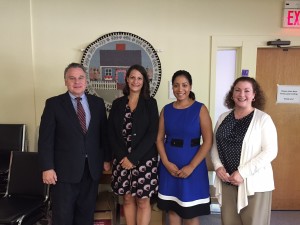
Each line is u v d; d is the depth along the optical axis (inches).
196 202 71.2
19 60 99.7
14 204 75.8
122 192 73.2
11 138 97.8
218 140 66.9
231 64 104.6
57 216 70.6
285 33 100.3
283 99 105.8
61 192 69.7
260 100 66.2
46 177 67.4
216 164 66.7
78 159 68.9
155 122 73.8
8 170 88.7
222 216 68.1
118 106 75.2
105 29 99.2
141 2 98.4
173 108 75.5
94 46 98.7
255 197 61.7
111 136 73.7
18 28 98.3
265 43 100.4
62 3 97.8
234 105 67.8
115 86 100.8
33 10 97.8
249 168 60.0
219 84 105.2
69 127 68.6
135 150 70.7
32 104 101.8
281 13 99.3
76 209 75.2
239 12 99.3
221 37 99.8
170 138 74.1
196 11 99.1
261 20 99.7
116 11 98.6
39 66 100.3
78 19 98.6
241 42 100.1
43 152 67.9
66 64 100.3
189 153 71.7
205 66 101.4
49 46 99.5
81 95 71.9
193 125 71.7
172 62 101.1
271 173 63.4
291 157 108.9
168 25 99.5
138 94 75.6
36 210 74.9
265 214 63.0
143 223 76.4
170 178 73.6
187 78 72.7
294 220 102.0
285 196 110.2
